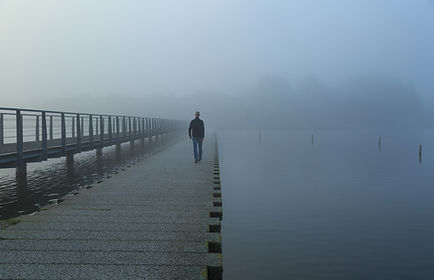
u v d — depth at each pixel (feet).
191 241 14.56
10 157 31.63
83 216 18.34
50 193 28.40
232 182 53.06
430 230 27.43
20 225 16.57
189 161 44.88
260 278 17.93
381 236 25.75
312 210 34.58
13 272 11.21
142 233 15.55
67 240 14.46
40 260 12.26
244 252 22.03
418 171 65.00
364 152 106.01
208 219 17.90
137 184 28.09
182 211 19.56
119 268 11.66
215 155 52.70
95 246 13.76
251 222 29.89
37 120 39.86
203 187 26.86
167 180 30.14
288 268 19.39
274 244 23.72
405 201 39.24
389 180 55.01
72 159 46.16
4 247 13.53
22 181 33.81
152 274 11.21
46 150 36.88
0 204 24.64
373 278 18.12
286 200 39.86
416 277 18.12
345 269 19.20
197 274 11.24
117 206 20.66
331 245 23.52
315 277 18.11
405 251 22.26
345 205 37.11
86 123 54.70
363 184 51.19
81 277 10.90
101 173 39.09
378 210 34.88
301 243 23.86
